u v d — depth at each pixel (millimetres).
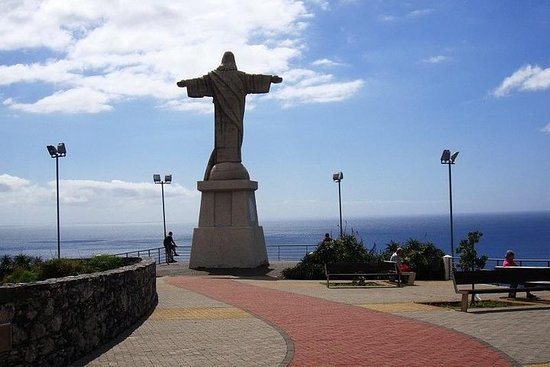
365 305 16234
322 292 19781
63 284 10164
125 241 167625
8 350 8805
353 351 10547
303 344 11156
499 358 9852
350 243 28250
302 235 179750
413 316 14203
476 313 14586
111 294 12156
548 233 162625
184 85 33531
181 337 12016
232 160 32750
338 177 45188
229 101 32844
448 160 33906
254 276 28062
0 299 8758
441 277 26578
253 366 9609
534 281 16453
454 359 9859
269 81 33250
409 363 9672
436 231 190750
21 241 172125
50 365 9664
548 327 12539
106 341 11727
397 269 22344
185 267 32938
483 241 125500
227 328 12875
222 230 31797
